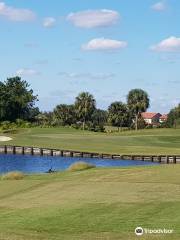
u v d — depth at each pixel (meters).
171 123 168.12
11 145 91.25
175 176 26.77
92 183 26.19
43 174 33.69
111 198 21.59
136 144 94.44
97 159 77.00
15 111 172.50
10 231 16.86
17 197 24.05
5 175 32.66
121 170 30.52
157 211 18.83
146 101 156.50
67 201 21.72
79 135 112.12
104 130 148.88
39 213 19.69
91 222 17.86
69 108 157.25
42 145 91.12
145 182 25.22
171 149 83.81
